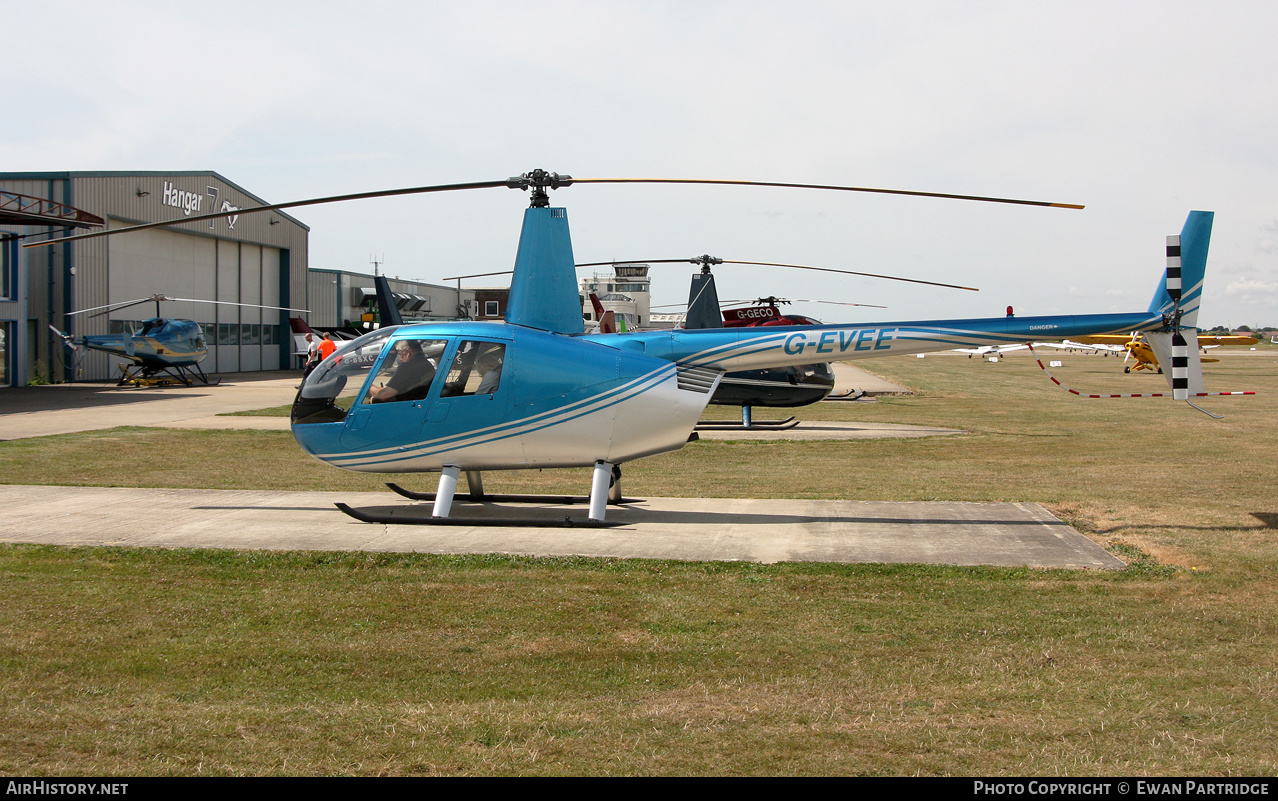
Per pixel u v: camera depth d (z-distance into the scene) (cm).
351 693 465
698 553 752
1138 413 2434
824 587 659
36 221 2609
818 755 396
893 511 958
